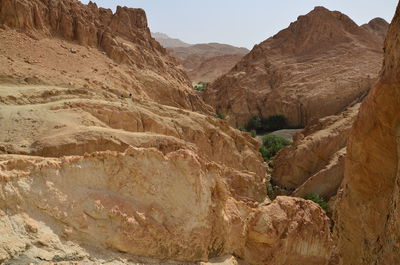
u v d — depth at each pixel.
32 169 11.05
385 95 10.19
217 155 37.34
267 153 52.59
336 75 75.19
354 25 88.44
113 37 54.19
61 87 35.84
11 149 22.94
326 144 43.47
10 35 41.59
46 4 48.72
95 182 12.13
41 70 38.50
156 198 13.12
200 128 36.97
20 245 9.77
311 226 18.34
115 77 45.81
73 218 11.13
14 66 36.72
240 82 80.38
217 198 14.99
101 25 54.75
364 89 70.38
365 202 11.59
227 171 33.44
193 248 13.53
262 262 16.38
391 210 9.69
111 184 12.42
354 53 80.38
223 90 81.88
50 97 32.44
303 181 43.12
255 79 80.56
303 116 69.88
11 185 10.41
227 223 15.10
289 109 70.75
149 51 62.53
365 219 11.55
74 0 54.12
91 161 12.23
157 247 12.52
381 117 10.46
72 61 44.00
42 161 11.53
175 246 12.99
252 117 72.94
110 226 11.70
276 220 17.00
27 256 9.67
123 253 11.75
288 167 43.84
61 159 11.80
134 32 64.25
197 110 58.00
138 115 33.09
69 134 25.09
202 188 14.13
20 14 43.56
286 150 47.09
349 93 69.75
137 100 38.84
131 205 12.42
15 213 10.24
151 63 58.25
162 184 13.30
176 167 13.72
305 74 77.31
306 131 50.72
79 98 33.78
